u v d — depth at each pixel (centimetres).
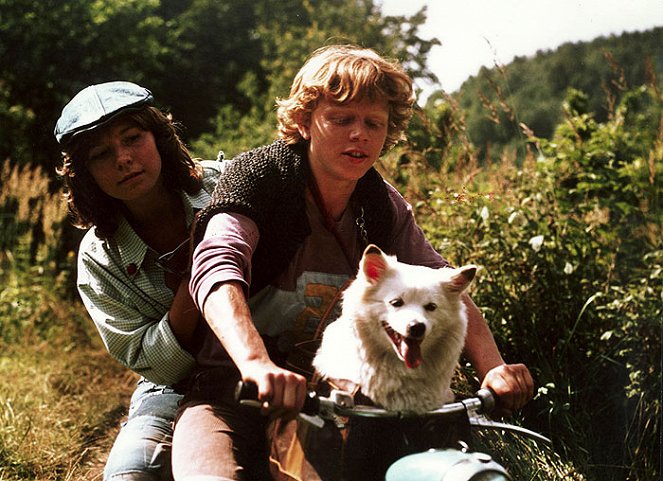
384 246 273
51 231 789
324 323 250
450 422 217
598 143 526
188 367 271
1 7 1373
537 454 360
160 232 294
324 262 262
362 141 242
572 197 498
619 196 503
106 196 285
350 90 238
